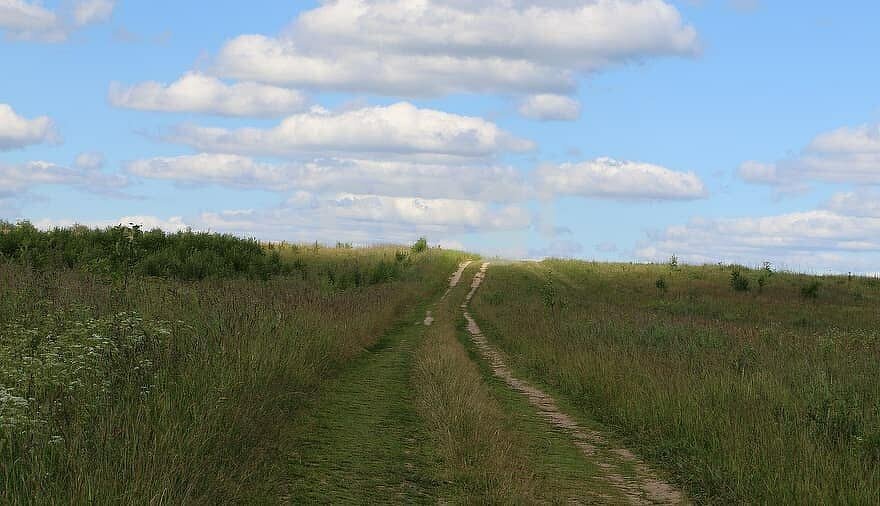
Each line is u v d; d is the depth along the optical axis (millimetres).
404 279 48719
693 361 16281
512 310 33906
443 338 23078
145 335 11500
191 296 18156
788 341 20438
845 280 59188
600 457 11445
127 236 27406
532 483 9094
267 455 9016
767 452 9617
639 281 57906
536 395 16828
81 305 14766
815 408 11109
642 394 13906
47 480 6176
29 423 6965
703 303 42000
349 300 26031
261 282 29359
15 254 27516
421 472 9328
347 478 8828
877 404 11281
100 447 6824
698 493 9492
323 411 12492
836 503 7922
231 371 11016
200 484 7043
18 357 9484
